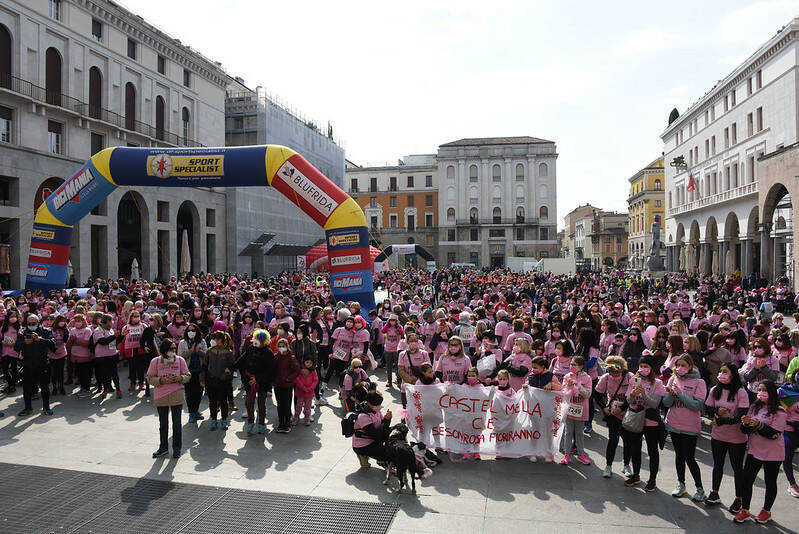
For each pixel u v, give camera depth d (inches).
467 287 1117.1
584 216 4879.4
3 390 469.7
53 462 314.8
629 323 613.9
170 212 1520.7
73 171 1211.9
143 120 1456.7
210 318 500.4
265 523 243.1
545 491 280.5
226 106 1903.3
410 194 3535.9
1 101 1055.0
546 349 416.8
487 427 328.8
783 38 1462.8
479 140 3312.0
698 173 2160.4
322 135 2314.2
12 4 1067.3
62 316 469.4
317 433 373.4
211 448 342.3
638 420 275.4
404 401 391.9
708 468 312.3
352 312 506.3
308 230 2253.9
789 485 283.9
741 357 387.2
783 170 1114.1
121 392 468.1
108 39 1325.0
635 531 237.6
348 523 243.6
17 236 1079.6
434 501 267.6
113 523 242.1
